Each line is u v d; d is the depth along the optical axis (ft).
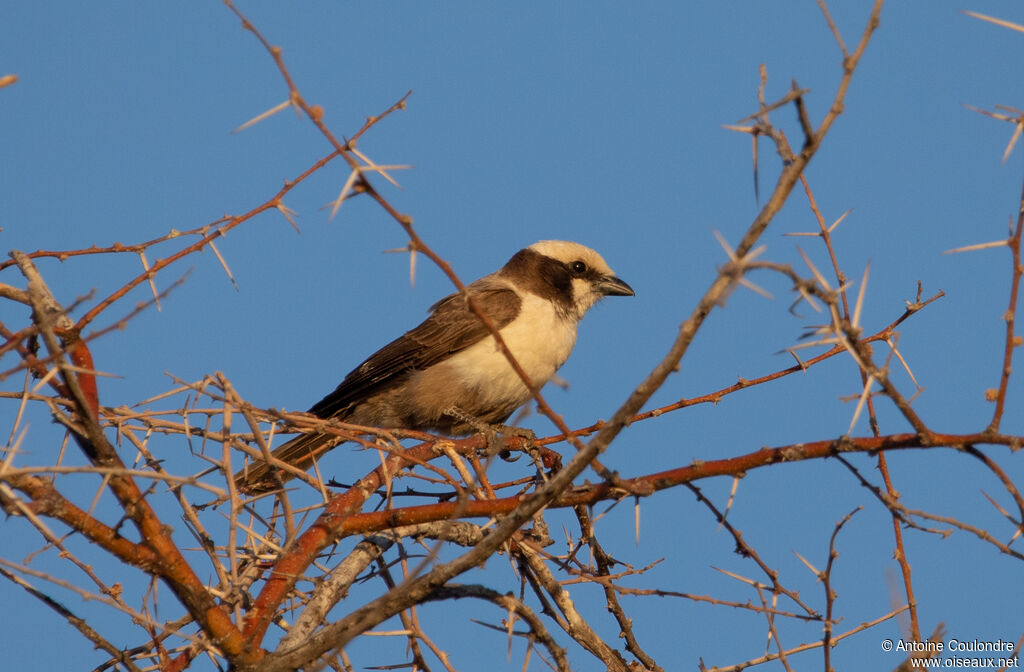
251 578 29.12
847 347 21.50
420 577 25.64
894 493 28.50
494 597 26.86
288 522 26.71
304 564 27.48
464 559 24.93
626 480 26.00
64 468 19.92
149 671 26.99
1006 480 22.89
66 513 23.75
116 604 20.43
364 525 28.35
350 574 30.73
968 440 23.17
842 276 29.30
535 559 31.58
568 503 26.76
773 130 20.84
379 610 25.22
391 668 28.76
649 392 22.48
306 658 25.35
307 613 28.99
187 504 26.25
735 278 20.49
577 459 23.35
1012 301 22.86
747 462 25.45
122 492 24.22
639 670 32.35
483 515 28.30
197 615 24.93
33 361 21.93
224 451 25.55
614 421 22.88
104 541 24.16
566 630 31.86
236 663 25.30
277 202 31.99
